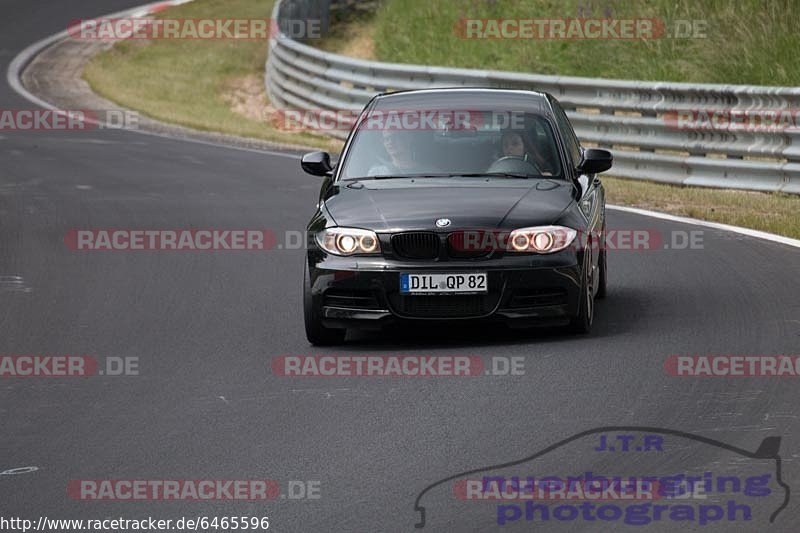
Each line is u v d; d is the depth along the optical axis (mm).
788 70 79562
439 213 32094
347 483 21766
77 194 62219
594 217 34688
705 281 39469
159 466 23047
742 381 27469
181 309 37562
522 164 35094
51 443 24672
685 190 60969
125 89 114312
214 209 57156
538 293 31844
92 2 156625
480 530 19453
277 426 25359
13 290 40938
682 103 64875
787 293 36938
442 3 111125
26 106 102750
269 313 36781
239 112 105625
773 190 59062
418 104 37281
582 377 28312
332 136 89250
